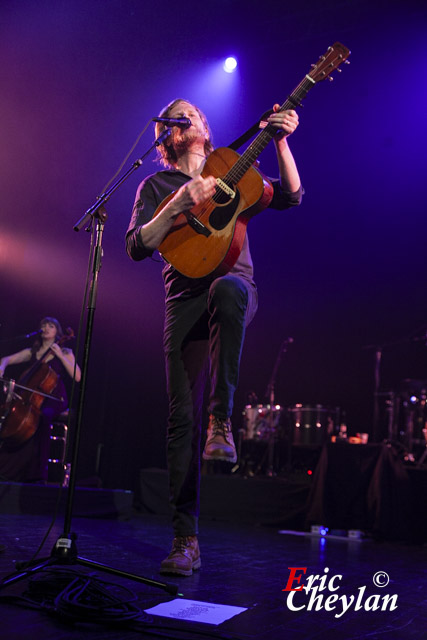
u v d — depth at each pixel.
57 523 4.20
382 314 7.82
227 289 2.23
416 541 4.87
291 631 1.68
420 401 6.22
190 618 1.73
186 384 2.51
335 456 5.20
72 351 6.74
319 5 6.91
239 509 5.64
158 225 2.26
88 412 6.90
